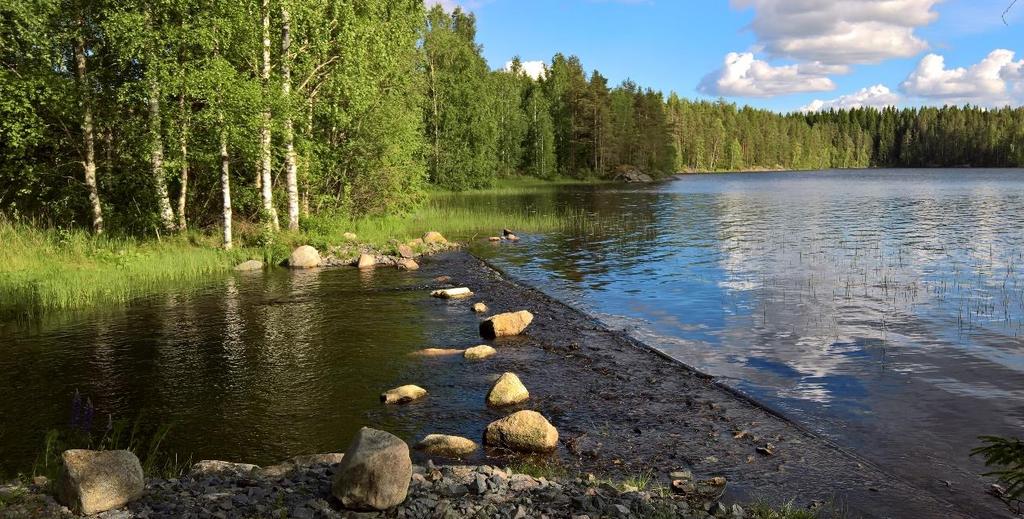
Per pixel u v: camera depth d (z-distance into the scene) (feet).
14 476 22.90
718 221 119.96
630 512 18.86
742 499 21.12
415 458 24.71
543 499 19.65
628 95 368.68
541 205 161.79
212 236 81.15
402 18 107.34
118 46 68.80
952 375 33.71
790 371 34.91
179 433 27.35
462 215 128.06
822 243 87.04
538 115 317.22
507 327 42.98
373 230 96.17
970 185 262.88
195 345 40.70
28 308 48.70
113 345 40.60
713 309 50.14
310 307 51.85
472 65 226.38
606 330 44.27
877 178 363.76
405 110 111.24
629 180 323.57
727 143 545.85
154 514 17.79
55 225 75.66
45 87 66.95
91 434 26.48
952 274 62.49
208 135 75.46
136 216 77.71
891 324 44.42
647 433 26.84
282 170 91.25
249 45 76.38
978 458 24.03
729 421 28.02
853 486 22.03
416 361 37.40
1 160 74.49
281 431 27.58
